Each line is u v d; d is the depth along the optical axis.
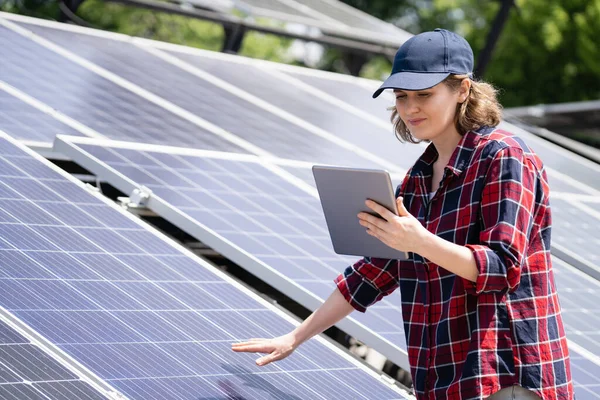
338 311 5.29
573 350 6.76
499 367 4.55
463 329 4.65
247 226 7.47
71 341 4.77
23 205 6.04
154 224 8.83
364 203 4.45
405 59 4.70
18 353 4.46
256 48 41.97
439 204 4.76
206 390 4.80
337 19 18.05
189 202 7.55
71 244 5.79
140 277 5.75
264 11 16.36
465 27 43.28
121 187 7.50
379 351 6.40
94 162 7.69
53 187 6.52
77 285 5.33
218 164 8.58
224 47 16.47
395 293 7.39
